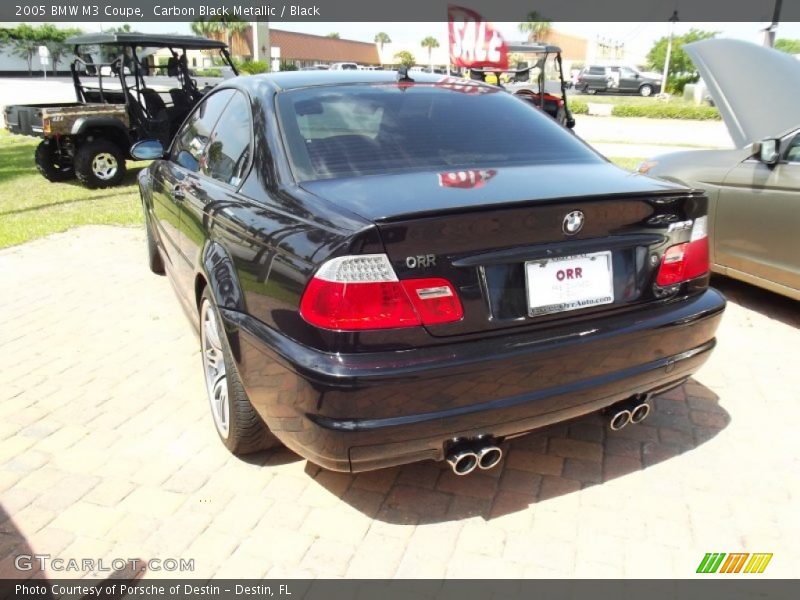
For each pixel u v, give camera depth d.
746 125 5.05
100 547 2.54
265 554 2.50
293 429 2.39
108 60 10.49
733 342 4.39
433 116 3.11
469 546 2.54
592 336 2.43
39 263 6.10
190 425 3.38
